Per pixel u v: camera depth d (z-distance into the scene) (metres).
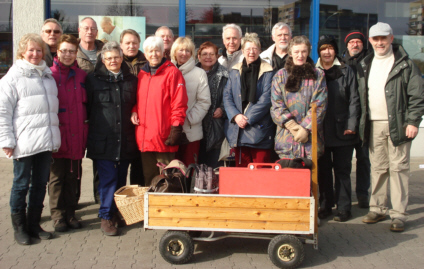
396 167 4.37
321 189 4.79
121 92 4.20
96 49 5.20
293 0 7.12
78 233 4.28
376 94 4.45
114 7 7.07
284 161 3.85
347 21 7.22
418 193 5.61
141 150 4.18
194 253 3.85
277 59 4.99
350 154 4.67
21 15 6.80
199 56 4.85
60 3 7.01
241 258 3.76
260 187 3.57
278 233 3.64
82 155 4.24
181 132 4.13
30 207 4.14
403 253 3.86
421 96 4.24
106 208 4.22
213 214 3.57
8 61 7.10
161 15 7.11
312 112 3.68
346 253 3.87
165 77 4.14
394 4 7.24
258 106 4.29
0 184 5.86
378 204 4.63
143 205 3.79
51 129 3.91
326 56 4.54
